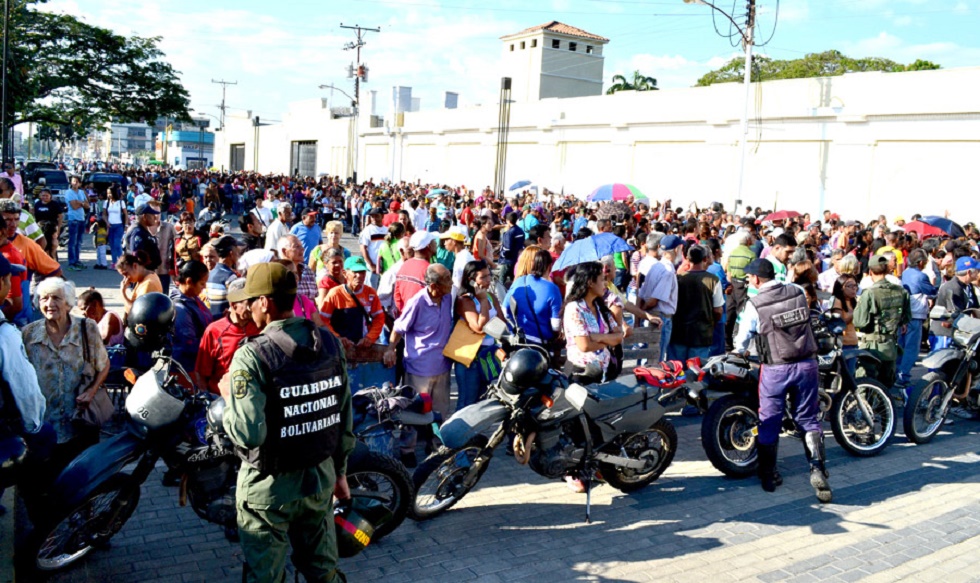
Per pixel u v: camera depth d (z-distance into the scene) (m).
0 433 4.30
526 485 6.24
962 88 21.34
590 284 6.07
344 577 3.95
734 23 24.94
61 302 5.09
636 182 31.64
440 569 4.79
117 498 4.51
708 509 5.90
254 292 3.55
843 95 24.20
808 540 5.42
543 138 36.53
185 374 4.66
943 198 22.05
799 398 6.20
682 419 8.30
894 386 8.54
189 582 4.46
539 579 4.73
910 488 6.48
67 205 16.64
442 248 10.20
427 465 5.26
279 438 3.46
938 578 4.94
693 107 28.97
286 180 44.81
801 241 12.12
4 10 27.17
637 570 4.89
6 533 4.77
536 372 5.33
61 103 32.62
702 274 8.08
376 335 6.41
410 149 47.22
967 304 9.08
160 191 29.00
